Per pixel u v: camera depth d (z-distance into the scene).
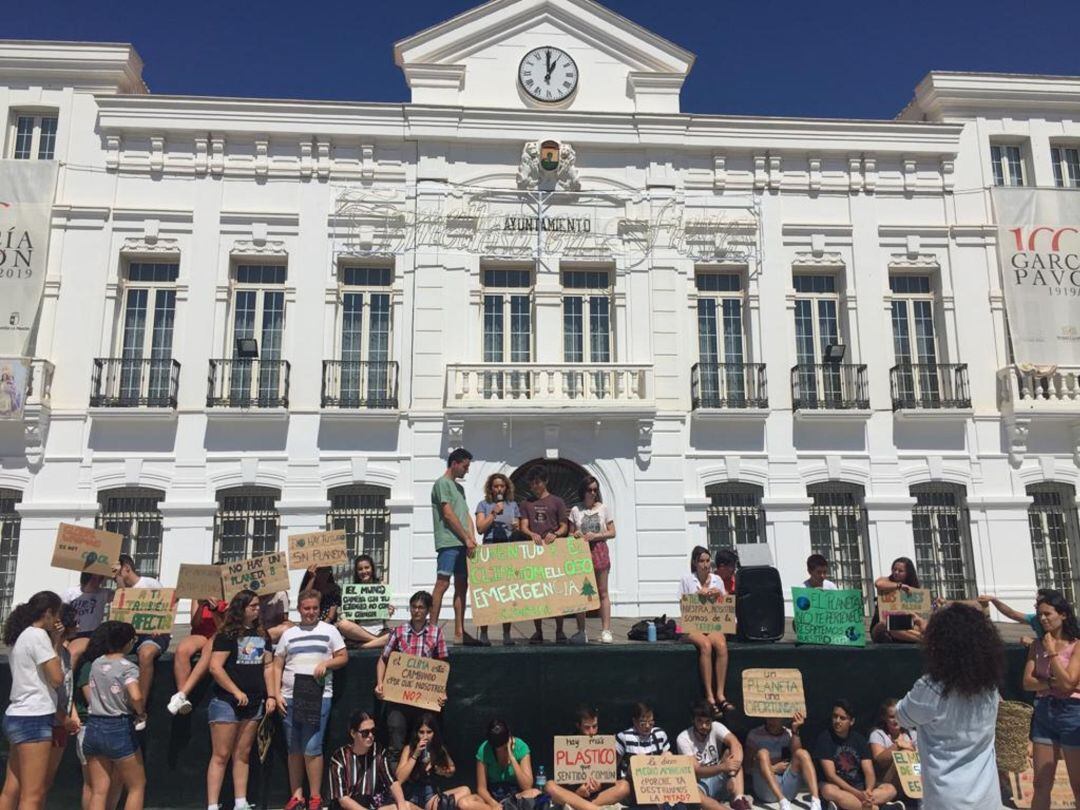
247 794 7.34
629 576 15.11
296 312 15.64
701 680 8.09
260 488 15.15
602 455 15.49
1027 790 7.43
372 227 16.09
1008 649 8.23
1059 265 16.77
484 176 16.45
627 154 16.80
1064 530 16.22
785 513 15.61
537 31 17.19
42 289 15.15
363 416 15.20
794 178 16.97
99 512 14.76
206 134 15.97
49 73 16.03
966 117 17.53
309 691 7.20
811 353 16.62
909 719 4.59
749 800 7.44
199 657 7.63
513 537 8.95
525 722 7.85
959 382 16.28
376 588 8.96
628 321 16.17
